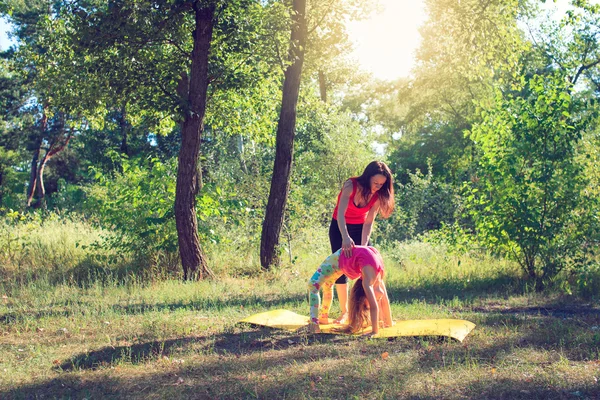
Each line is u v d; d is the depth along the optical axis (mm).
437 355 5371
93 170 14039
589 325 6953
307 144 25641
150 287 10414
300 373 4871
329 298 6746
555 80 10703
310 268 13141
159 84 11633
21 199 44406
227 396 4348
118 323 7160
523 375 4727
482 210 11352
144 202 12602
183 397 4316
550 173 10320
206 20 11617
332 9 13602
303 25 13156
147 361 5344
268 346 5879
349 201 6742
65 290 9891
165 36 11688
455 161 36469
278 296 9688
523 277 10945
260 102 15156
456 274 11617
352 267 6324
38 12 32094
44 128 41094
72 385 4656
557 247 10406
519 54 16531
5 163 50250
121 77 11312
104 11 11141
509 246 10773
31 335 6520
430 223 21250
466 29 16234
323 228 15438
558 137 10438
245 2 11508
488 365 5035
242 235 14648
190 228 11742
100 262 12414
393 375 4773
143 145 39406
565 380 4590
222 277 12039
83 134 42219
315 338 6148
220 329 6715
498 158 10703
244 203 12914
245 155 17281
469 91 34594
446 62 19172
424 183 22016
